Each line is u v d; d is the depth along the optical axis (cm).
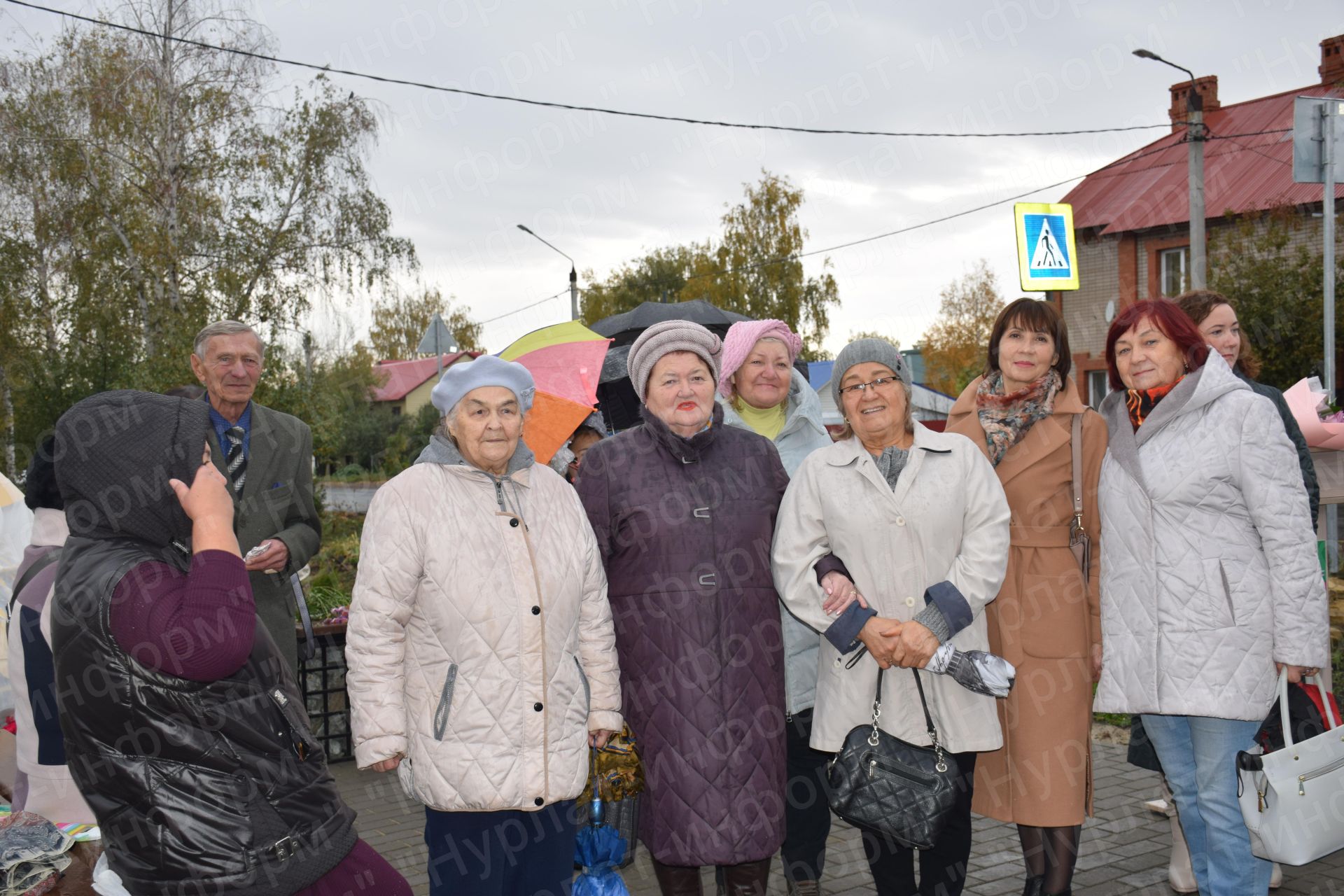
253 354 421
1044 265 1309
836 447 328
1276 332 1681
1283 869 395
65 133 2125
